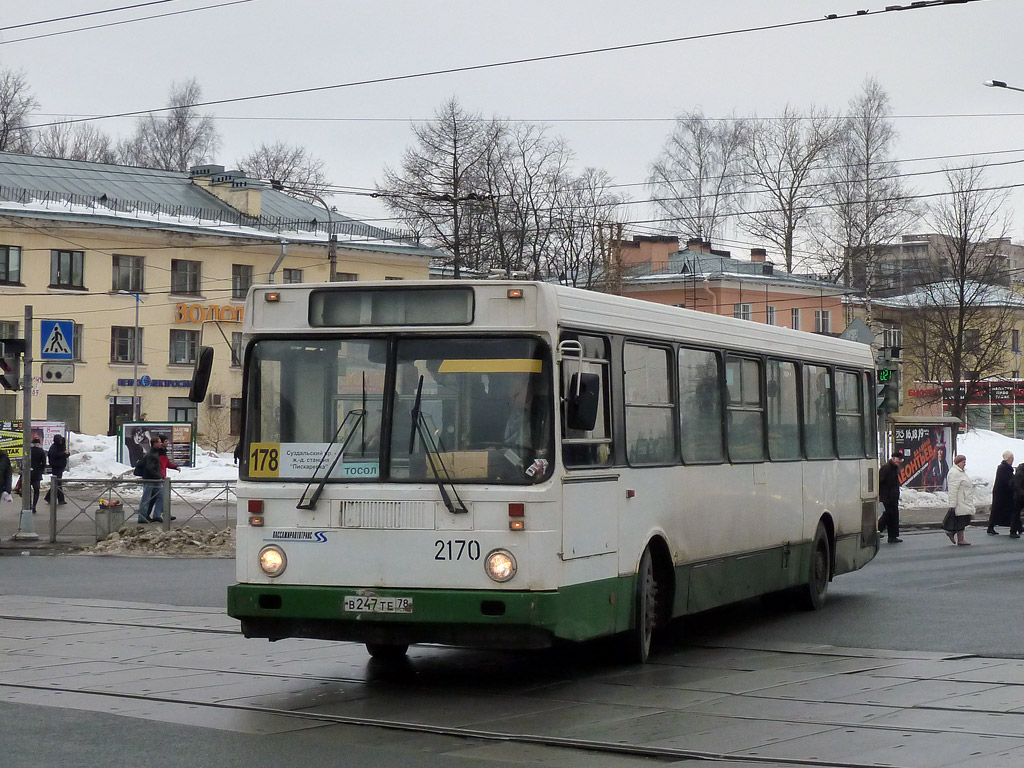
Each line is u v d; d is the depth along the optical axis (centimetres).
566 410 979
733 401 1315
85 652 1184
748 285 6694
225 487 2656
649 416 1134
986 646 1208
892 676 1040
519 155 5678
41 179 5769
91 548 2331
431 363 975
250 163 8000
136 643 1240
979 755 763
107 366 5694
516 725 862
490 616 938
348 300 994
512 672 1079
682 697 962
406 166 5562
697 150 6338
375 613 957
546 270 5788
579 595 984
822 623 1391
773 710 909
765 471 1378
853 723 860
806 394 1511
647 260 6862
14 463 3719
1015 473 2909
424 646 1233
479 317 971
